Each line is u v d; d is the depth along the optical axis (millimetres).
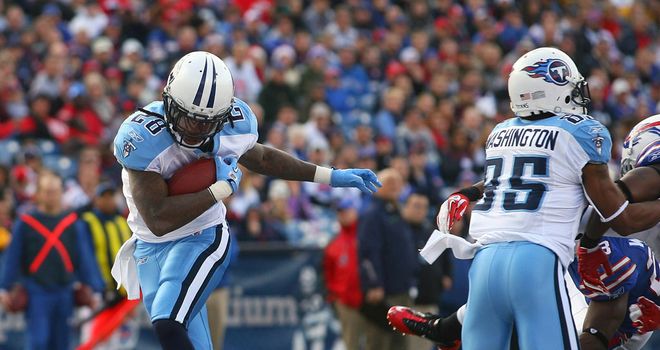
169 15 47031
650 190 16266
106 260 28656
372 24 53500
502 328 15859
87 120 37875
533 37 55062
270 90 43188
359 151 40406
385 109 43812
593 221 16484
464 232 32094
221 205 17000
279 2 52688
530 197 15797
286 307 30359
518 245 15633
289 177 17656
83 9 48156
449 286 29203
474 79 47969
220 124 15703
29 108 38500
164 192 15781
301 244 32375
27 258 27938
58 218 28328
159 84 42344
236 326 30000
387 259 27859
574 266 18344
